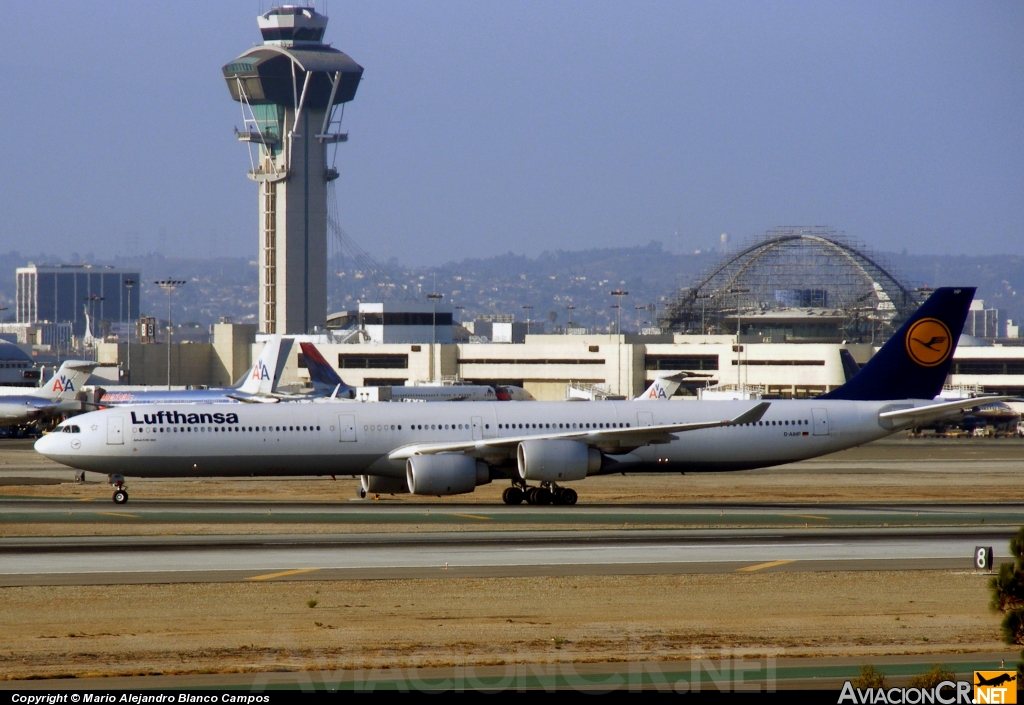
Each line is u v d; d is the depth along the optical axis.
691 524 196.88
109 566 149.62
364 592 132.62
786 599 129.25
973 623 116.88
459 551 163.12
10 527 186.38
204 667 98.62
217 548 165.12
